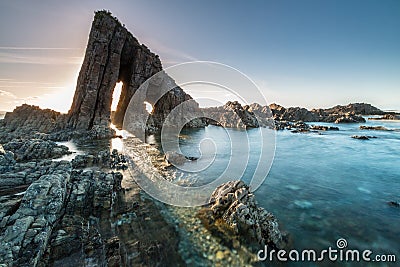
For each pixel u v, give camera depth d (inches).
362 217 510.6
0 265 272.7
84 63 1856.5
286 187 700.7
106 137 1485.0
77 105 1728.6
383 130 2410.2
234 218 414.0
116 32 1964.8
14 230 321.4
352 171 885.8
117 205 495.8
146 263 322.7
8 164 640.4
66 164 653.9
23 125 1478.8
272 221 423.2
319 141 1673.2
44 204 391.2
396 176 823.1
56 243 335.9
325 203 585.0
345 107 6082.7
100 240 362.0
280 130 2465.6
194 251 352.8
